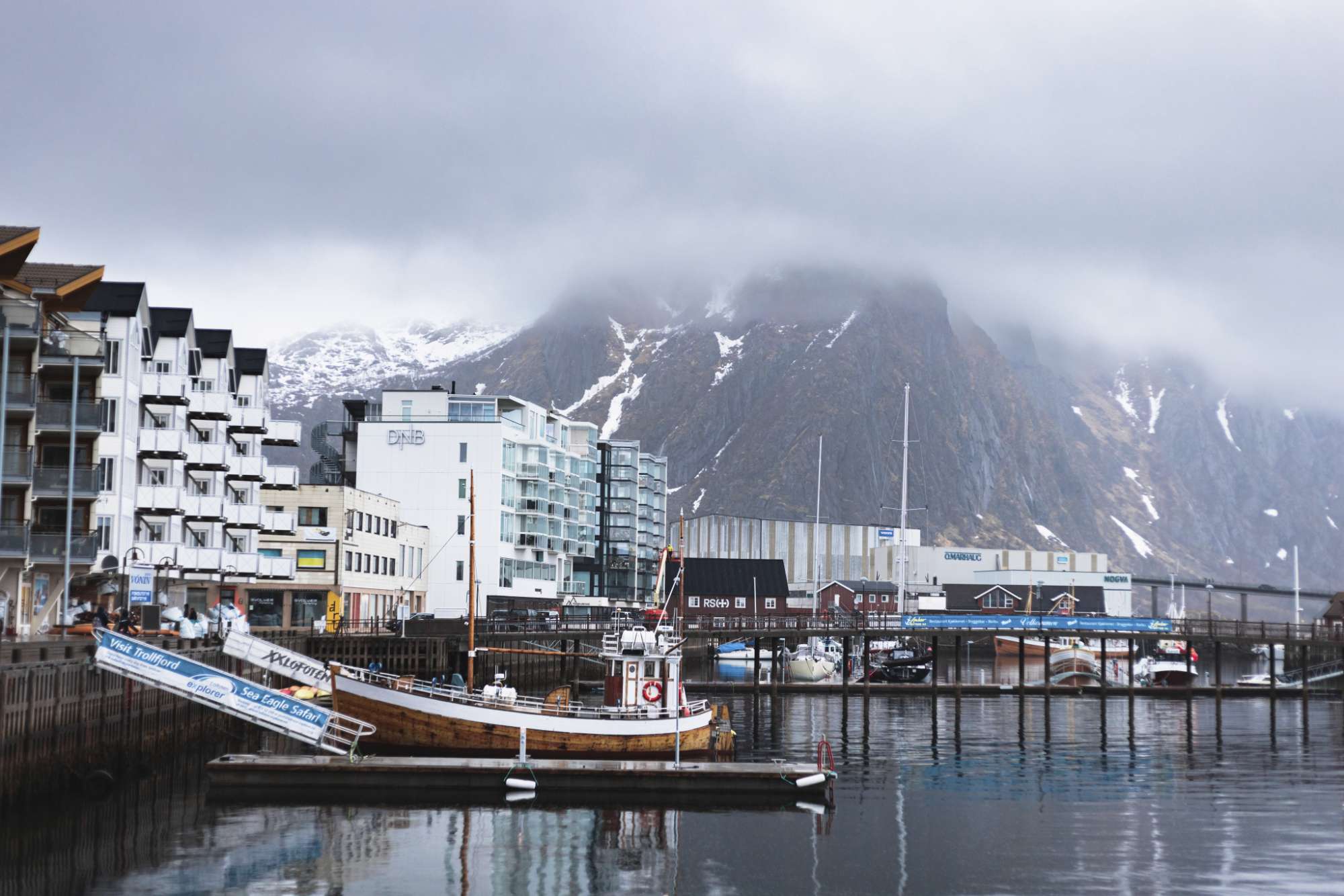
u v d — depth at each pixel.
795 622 133.00
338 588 132.38
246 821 52.50
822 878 47.03
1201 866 50.06
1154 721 109.25
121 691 59.41
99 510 90.69
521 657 130.50
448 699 68.69
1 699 45.75
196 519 102.25
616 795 59.06
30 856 46.12
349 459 181.38
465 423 172.38
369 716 68.31
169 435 97.56
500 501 172.88
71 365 75.06
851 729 97.12
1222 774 75.38
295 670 67.62
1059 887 46.53
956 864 49.62
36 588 75.06
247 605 127.12
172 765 66.50
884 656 162.75
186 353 105.44
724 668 186.25
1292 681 158.25
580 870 47.03
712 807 57.91
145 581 68.19
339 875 45.47
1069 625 131.50
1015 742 90.56
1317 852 52.62
